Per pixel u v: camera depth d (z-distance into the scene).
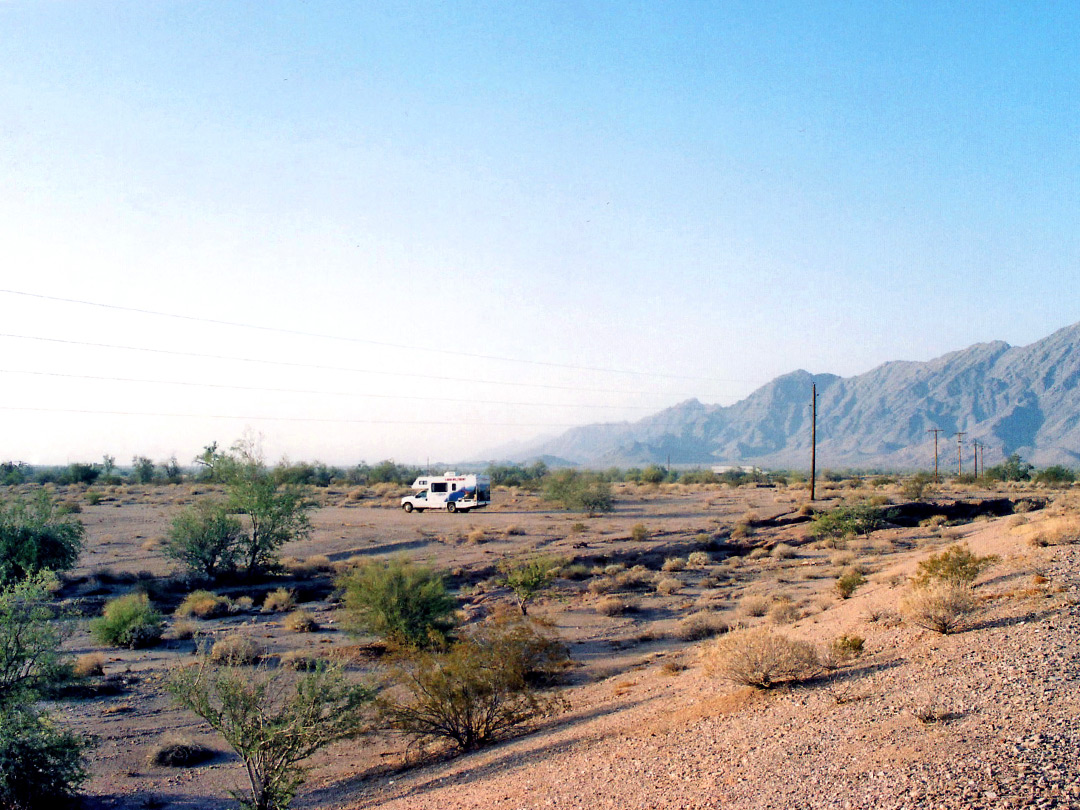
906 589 18.67
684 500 76.81
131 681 21.11
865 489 85.25
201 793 14.29
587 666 22.34
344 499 78.69
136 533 46.75
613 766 10.88
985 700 9.42
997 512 61.03
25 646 14.67
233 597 33.00
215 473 38.44
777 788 8.16
